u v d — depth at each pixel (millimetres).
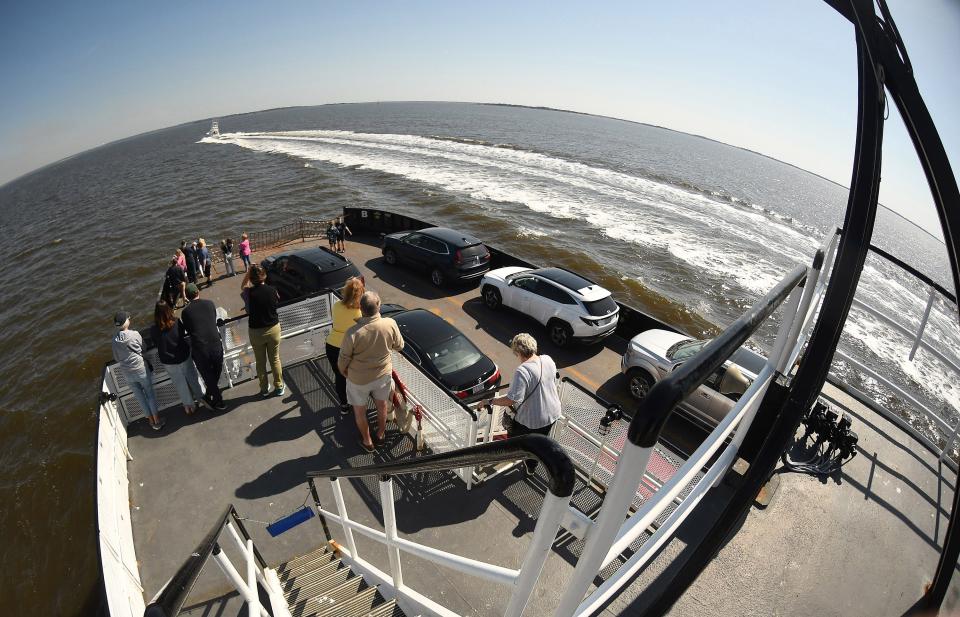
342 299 5973
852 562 3588
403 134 80000
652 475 4598
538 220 33188
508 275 11812
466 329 10922
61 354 21188
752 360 7359
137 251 32188
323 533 4992
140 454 5934
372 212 18672
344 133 85875
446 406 5301
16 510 13203
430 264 13312
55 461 14867
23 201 74688
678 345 8273
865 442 4992
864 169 2199
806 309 2709
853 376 16875
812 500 4156
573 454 5371
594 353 10141
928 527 3975
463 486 5320
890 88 1749
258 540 4926
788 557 3605
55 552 11695
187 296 6152
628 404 8508
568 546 4453
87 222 43438
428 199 37844
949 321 22141
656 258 27828
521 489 5266
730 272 26422
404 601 3416
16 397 18562
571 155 61469
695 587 3377
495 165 51719
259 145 81562
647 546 2059
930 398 16016
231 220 36625
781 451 2424
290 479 5633
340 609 3619
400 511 5047
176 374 6184
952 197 1517
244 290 6445
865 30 1762
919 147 1620
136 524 5074
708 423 7441
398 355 5969
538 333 10828
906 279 27078
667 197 42531
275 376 6879
